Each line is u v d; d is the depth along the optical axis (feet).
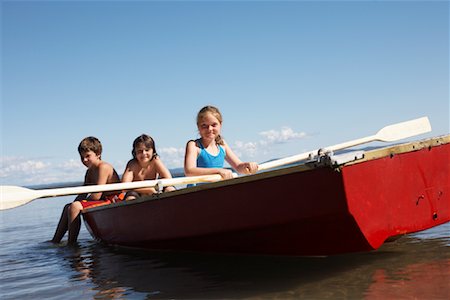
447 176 10.12
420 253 9.69
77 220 16.03
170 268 10.30
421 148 9.48
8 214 33.19
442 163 10.01
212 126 13.21
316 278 8.40
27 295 9.08
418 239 11.20
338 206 7.94
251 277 8.82
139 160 15.17
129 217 12.59
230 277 8.96
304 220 8.41
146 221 11.85
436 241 10.80
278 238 9.20
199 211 10.07
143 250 13.04
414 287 7.42
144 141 15.03
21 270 11.73
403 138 14.21
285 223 8.66
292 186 8.39
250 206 9.05
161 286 8.86
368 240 8.30
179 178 12.14
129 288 8.93
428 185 9.59
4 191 12.44
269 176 8.63
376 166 8.44
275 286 8.14
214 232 9.86
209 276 9.21
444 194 10.00
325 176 7.97
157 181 11.80
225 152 14.37
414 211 9.20
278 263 9.71
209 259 10.89
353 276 8.33
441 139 10.06
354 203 7.97
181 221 10.57
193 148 13.21
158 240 11.69
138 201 11.94
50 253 14.23
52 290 9.33
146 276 9.78
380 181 8.50
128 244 13.25
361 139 13.78
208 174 12.54
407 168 9.12
